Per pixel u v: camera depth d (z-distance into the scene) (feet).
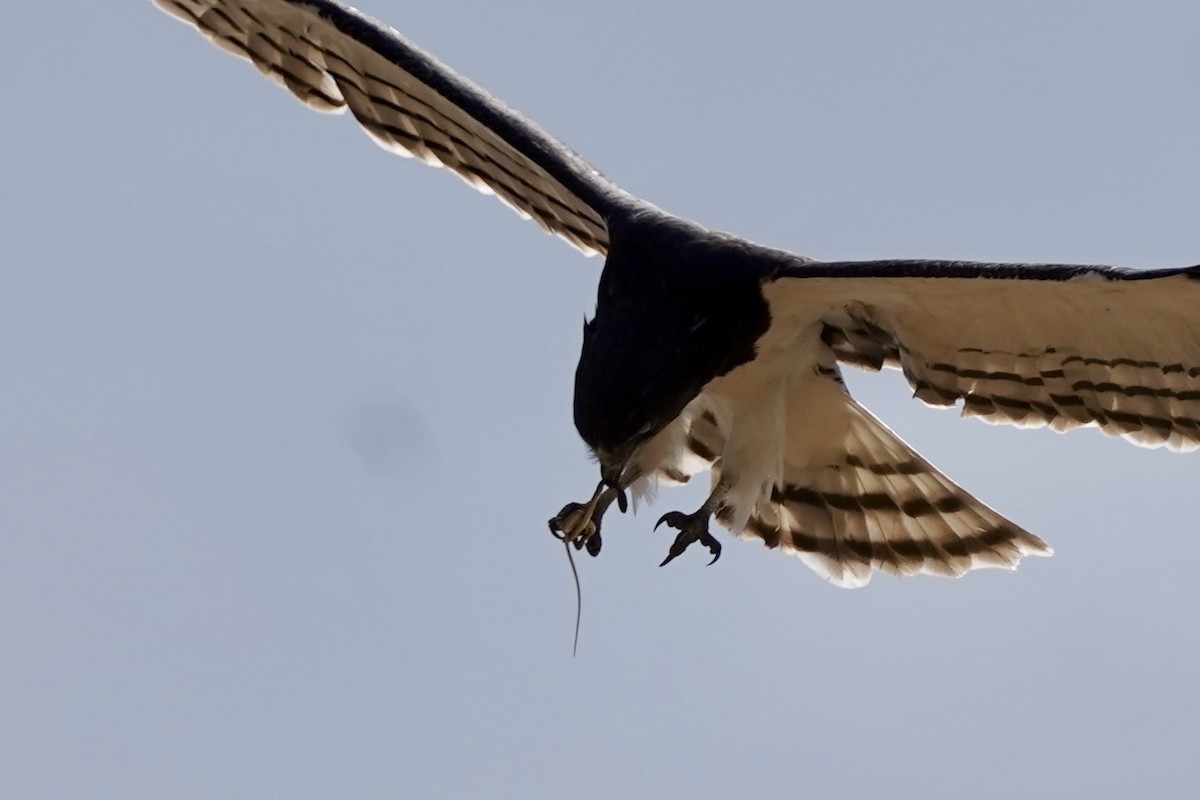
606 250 46.52
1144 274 38.65
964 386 44.01
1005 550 47.09
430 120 46.91
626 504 42.29
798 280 41.01
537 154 43.86
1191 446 42.73
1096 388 43.04
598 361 41.04
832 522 47.73
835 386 44.60
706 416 43.19
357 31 45.80
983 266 40.06
